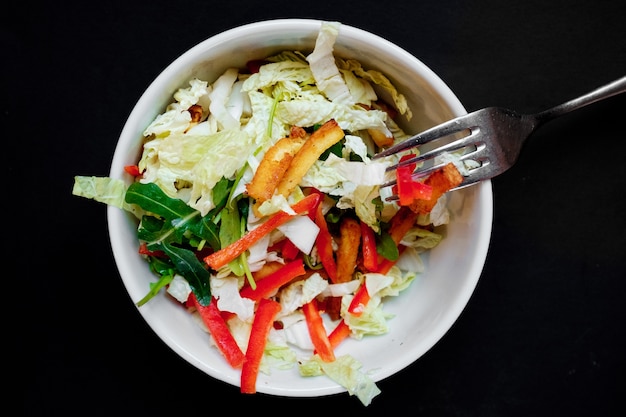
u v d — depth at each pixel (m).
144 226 0.36
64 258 0.43
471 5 0.42
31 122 0.42
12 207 0.43
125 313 0.43
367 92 0.38
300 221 0.37
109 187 0.35
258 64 0.38
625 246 0.43
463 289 0.37
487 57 0.42
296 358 0.38
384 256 0.39
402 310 0.40
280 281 0.38
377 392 0.37
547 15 0.43
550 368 0.44
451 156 0.37
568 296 0.44
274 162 0.36
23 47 0.42
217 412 0.43
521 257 0.44
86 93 0.42
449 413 0.44
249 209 0.37
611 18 0.42
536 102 0.43
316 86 0.38
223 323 0.37
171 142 0.36
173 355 0.43
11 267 0.43
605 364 0.44
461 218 0.38
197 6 0.42
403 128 0.40
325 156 0.38
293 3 0.42
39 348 0.43
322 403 0.44
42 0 0.42
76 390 0.43
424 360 0.44
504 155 0.37
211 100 0.37
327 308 0.40
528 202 0.43
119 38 0.42
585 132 0.43
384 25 0.42
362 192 0.37
